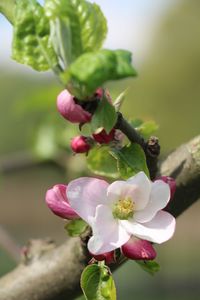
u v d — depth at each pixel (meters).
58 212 0.39
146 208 0.38
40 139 0.85
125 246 0.38
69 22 0.37
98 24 0.37
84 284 0.39
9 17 0.38
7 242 0.64
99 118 0.37
